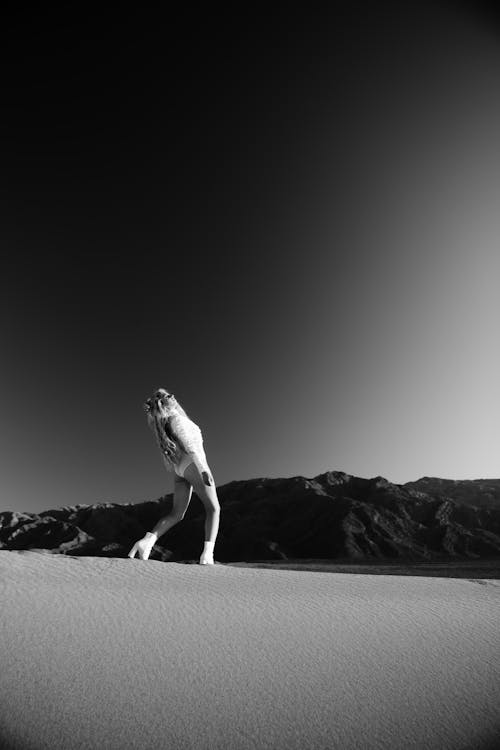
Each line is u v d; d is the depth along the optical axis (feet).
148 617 27.12
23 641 23.30
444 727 18.11
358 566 251.19
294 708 19.02
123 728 17.63
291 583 36.73
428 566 247.09
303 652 23.71
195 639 24.57
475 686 21.04
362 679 21.33
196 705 18.99
